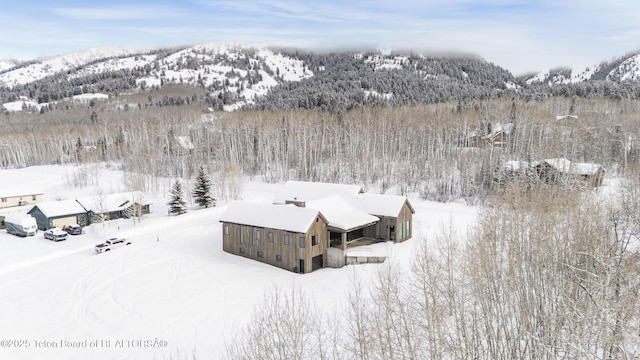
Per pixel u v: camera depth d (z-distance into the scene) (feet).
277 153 327.67
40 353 91.30
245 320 100.99
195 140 399.65
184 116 496.23
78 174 324.80
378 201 163.73
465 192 249.55
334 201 162.81
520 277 81.10
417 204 234.38
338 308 98.89
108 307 112.78
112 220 215.72
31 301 118.52
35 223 197.16
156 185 285.64
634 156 264.31
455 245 109.91
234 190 255.70
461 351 64.23
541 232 92.48
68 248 171.73
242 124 394.93
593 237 83.66
